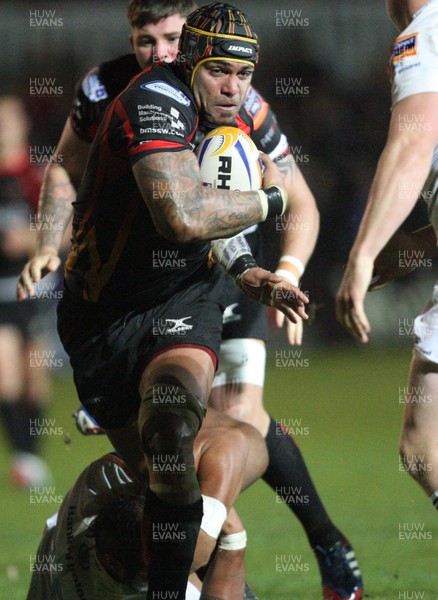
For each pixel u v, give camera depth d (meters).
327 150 53.09
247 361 14.53
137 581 11.07
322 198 51.44
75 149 15.51
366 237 11.01
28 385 26.62
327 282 52.06
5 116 27.62
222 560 11.36
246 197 10.67
